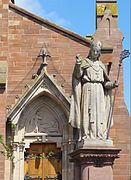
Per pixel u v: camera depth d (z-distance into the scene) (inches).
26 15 1062.4
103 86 804.6
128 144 991.6
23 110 1005.2
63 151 993.5
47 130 1011.3
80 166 759.7
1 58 1019.9
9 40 1049.5
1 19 1045.2
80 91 795.4
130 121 1003.9
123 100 1011.9
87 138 757.9
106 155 742.5
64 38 1051.3
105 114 786.8
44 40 1050.7
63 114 1012.5
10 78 1029.2
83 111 778.2
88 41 1044.5
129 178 976.9
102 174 739.4
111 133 992.9
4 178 945.5
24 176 994.7
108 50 1024.2
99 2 1096.2
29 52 1043.9
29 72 1032.8
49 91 1007.6
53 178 999.0
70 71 1034.7
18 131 997.2
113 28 1051.9
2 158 942.4
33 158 1007.0
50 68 1035.3
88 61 801.6
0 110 967.6
